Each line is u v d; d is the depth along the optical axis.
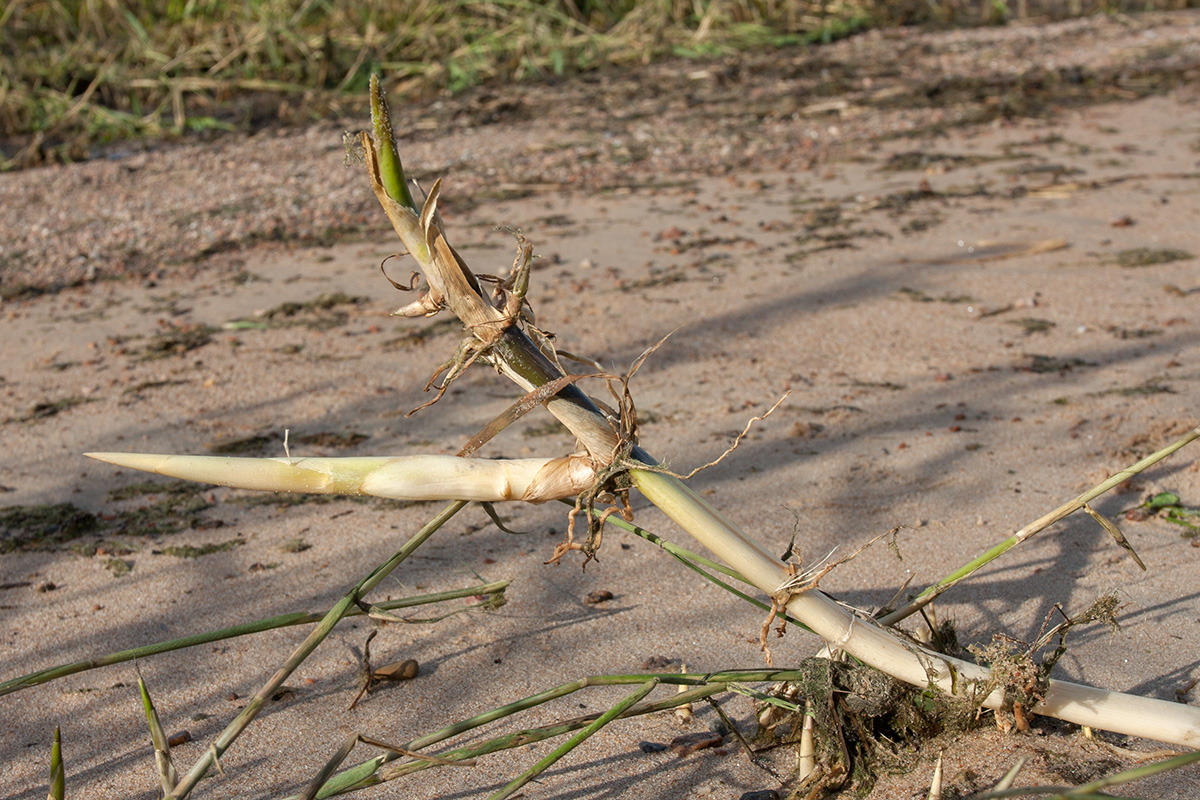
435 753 1.93
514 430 3.52
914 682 1.68
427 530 1.69
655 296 4.70
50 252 5.86
